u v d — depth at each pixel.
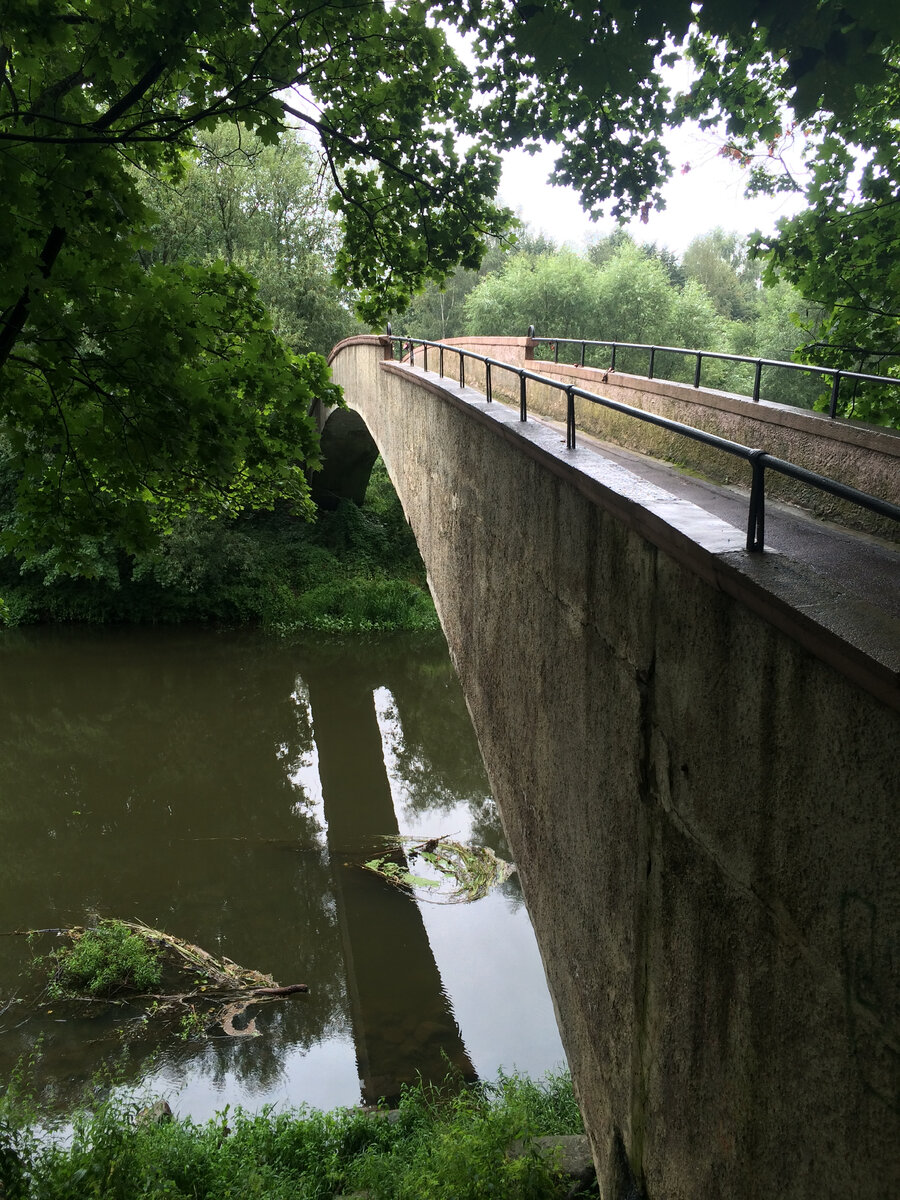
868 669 2.60
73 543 8.12
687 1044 4.16
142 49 5.80
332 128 7.73
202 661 29.92
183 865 17.00
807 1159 3.15
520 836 7.50
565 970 6.28
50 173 5.89
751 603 3.26
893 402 10.93
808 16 3.00
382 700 27.11
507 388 17.28
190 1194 8.38
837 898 2.91
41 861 17.08
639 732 4.58
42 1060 11.32
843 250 10.77
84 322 6.68
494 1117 8.96
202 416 7.56
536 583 6.56
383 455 17.84
